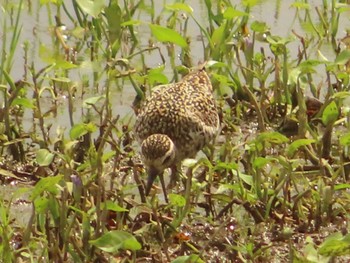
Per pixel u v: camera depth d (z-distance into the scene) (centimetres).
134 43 1691
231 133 1490
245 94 1564
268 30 1622
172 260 1084
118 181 1305
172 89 1427
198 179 1303
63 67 1460
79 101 1567
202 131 1391
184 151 1373
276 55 1541
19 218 1217
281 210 1224
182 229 1186
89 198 1166
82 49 1752
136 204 1191
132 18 1783
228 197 1224
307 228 1202
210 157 1398
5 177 1334
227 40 1609
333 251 1005
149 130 1380
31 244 1080
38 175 1337
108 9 1638
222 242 1155
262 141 1287
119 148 1301
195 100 1409
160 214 1168
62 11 1897
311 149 1376
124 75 1430
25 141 1440
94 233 1107
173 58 1695
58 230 1101
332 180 1224
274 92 1545
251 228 1198
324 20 1755
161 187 1354
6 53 1692
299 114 1406
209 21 1709
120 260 1095
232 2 1925
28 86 1530
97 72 1616
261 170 1263
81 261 1073
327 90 1553
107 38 1645
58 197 1148
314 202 1222
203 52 1736
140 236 1120
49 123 1498
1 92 1551
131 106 1535
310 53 1731
